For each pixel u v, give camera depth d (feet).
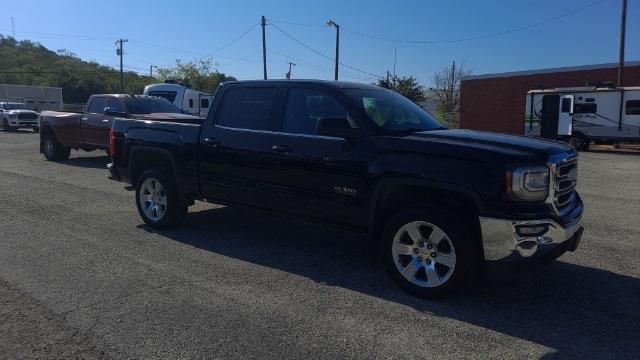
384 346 12.37
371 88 19.45
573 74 105.29
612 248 20.97
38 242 20.83
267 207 19.08
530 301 15.26
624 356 12.07
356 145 16.46
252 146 19.02
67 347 12.16
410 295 15.58
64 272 17.25
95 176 39.60
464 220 14.78
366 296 15.51
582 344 12.62
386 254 15.96
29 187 34.27
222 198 20.54
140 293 15.46
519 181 13.89
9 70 288.10
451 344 12.53
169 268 17.80
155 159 22.86
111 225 23.86
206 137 20.56
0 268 17.58
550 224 14.07
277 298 15.24
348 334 12.96
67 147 48.98
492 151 14.33
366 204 16.28
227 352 11.99
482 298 15.43
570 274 17.67
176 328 13.16
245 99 19.95
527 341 12.75
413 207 15.31
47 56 326.65
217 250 20.06
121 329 13.08
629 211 28.63
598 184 39.32
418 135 16.30
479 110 118.93
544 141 16.11
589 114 75.92
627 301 15.38
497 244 14.05
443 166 14.69
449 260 14.78
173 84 82.12
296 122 18.33
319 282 16.65
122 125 24.17
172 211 22.41
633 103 72.79
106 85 298.15
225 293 15.56
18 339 12.52
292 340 12.60
